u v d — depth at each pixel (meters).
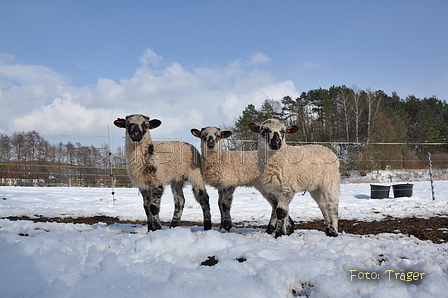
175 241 4.61
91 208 11.83
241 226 8.72
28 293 2.94
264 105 46.91
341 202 13.52
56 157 20.11
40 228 6.90
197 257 4.31
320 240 5.28
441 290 3.20
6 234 4.97
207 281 3.33
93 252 4.07
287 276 3.49
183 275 3.35
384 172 27.34
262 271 3.48
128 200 14.66
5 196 14.28
